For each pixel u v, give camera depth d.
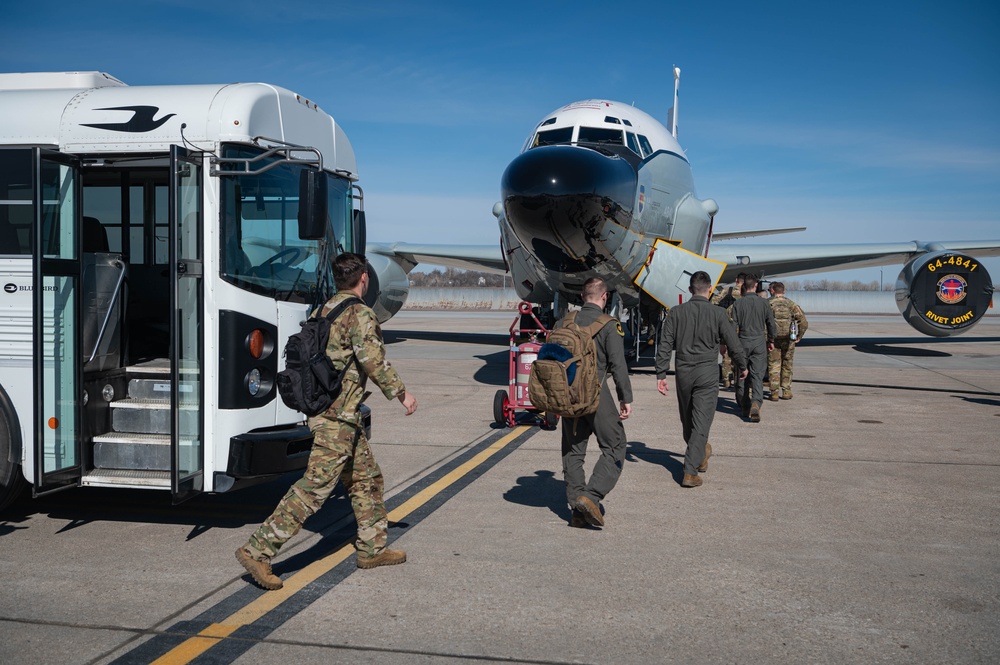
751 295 9.34
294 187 5.46
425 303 57.44
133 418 5.32
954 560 4.63
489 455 7.57
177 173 4.74
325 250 5.82
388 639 3.55
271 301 5.18
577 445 5.24
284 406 5.30
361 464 4.40
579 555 4.71
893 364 16.44
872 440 8.35
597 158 9.83
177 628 3.67
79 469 5.09
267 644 3.50
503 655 3.40
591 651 3.44
